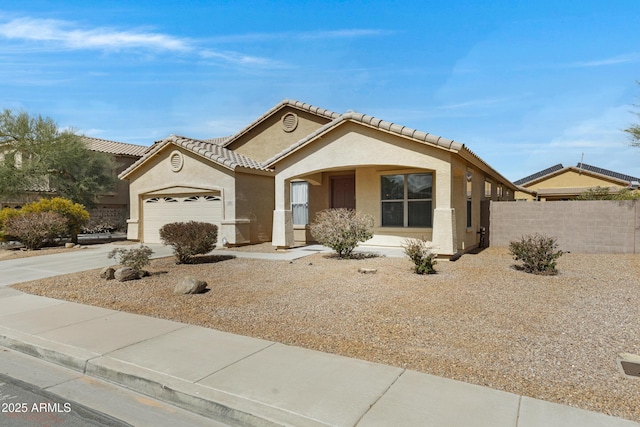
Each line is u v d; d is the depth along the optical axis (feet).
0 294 29.58
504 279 30.76
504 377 14.66
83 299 27.45
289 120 65.31
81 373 16.70
